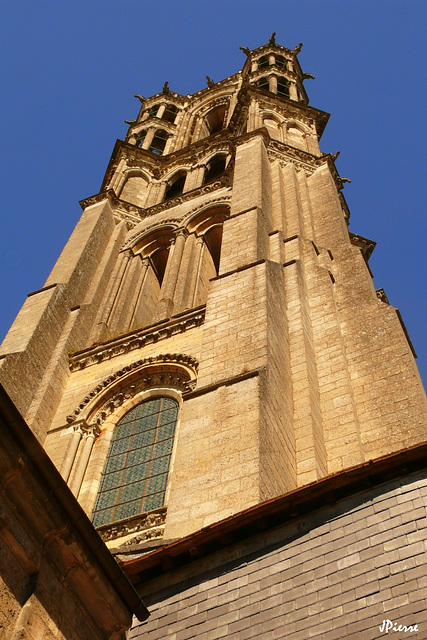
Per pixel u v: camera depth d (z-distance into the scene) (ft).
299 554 51.39
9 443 40.24
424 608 43.93
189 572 54.65
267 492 62.59
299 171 151.02
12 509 39.91
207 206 150.61
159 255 150.71
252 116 178.91
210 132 237.66
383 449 79.05
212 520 60.29
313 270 109.70
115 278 139.13
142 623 52.80
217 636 49.26
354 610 46.03
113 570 43.45
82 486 88.99
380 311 100.32
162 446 90.53
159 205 163.22
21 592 38.40
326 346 94.17
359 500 52.47
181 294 128.26
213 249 149.59
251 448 65.41
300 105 189.47
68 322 121.29
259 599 50.11
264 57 249.14
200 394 75.31
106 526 79.92
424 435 78.79
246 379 74.74
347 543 50.24
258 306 89.66
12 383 100.63
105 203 158.40
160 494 83.25
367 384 88.58
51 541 41.42
